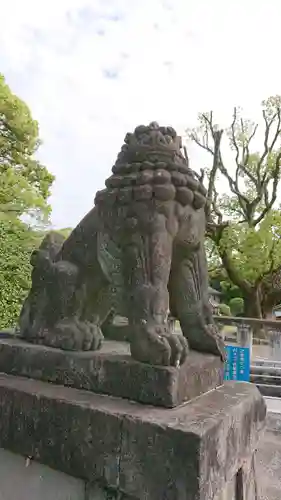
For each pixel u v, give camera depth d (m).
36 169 9.72
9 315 5.75
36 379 1.84
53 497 1.56
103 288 1.98
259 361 5.92
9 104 8.46
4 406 1.72
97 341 1.83
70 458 1.47
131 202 1.66
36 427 1.59
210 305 1.93
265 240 12.51
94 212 1.95
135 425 1.32
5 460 1.74
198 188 1.77
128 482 1.32
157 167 1.70
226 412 1.44
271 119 14.90
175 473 1.22
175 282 1.89
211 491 1.26
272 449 2.78
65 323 1.92
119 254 1.71
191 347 1.91
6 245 6.23
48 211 8.10
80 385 1.68
